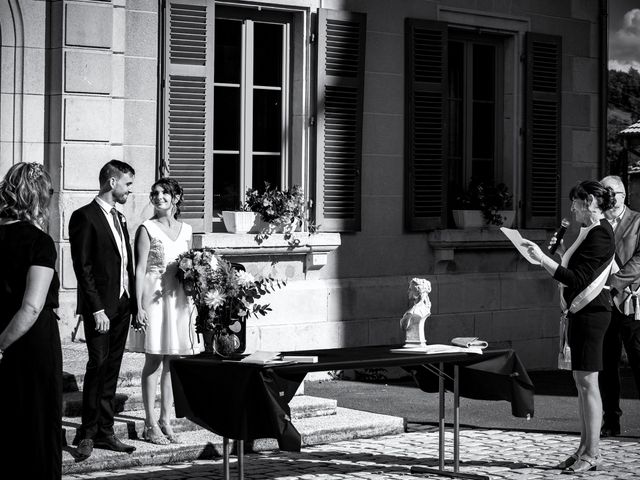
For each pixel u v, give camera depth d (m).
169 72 10.23
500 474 7.09
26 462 5.36
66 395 8.05
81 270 7.13
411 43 11.73
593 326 7.22
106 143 9.75
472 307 12.19
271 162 11.18
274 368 5.91
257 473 7.09
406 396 10.37
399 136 11.77
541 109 12.81
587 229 7.31
